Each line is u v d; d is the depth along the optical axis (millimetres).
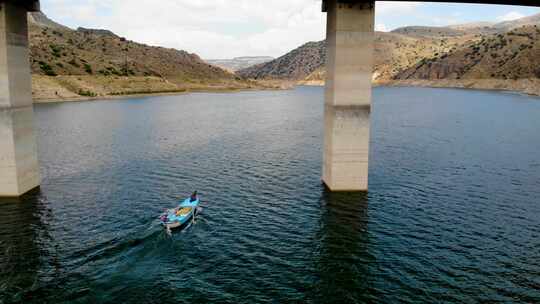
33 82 144250
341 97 41562
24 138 42938
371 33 40469
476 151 65062
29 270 28047
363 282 26750
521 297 25141
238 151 65500
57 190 44719
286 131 86688
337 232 34156
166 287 26141
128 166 55375
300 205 40250
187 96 194375
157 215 37656
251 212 38562
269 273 27812
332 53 41719
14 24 40375
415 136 79250
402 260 29547
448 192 44406
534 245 31953
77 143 70812
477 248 31422
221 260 29484
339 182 43750
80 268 28328
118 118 105125
